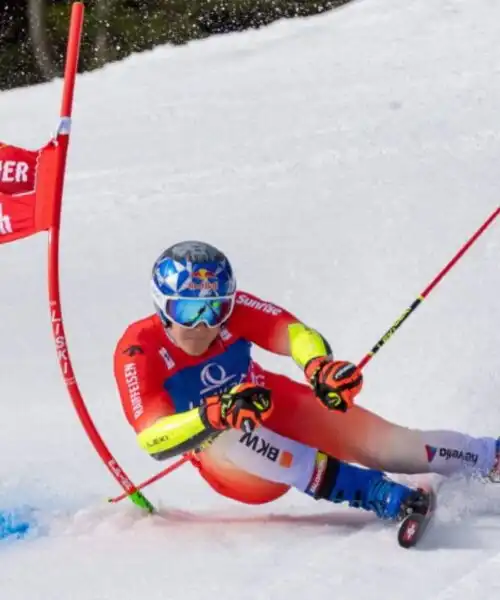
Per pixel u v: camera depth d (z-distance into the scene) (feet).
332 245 85.20
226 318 38.78
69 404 64.95
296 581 31.83
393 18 185.37
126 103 170.71
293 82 161.48
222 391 41.42
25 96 195.21
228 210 103.09
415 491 37.96
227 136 136.36
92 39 254.27
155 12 252.21
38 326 80.23
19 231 44.70
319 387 36.96
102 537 40.29
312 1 244.01
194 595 31.76
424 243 80.59
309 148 121.19
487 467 40.06
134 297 83.71
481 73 143.13
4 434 60.85
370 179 103.19
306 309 72.79
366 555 33.86
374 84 148.46
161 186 117.60
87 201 117.29
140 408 39.04
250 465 39.65
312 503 43.93
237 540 38.01
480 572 30.48
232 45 194.80
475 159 103.19
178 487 49.14
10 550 39.58
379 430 40.29
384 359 60.75
